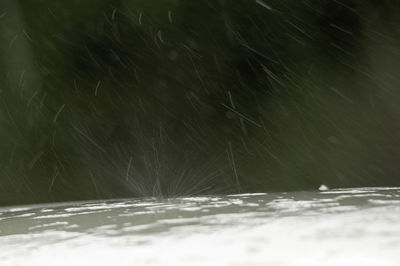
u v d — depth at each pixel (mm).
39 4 48125
